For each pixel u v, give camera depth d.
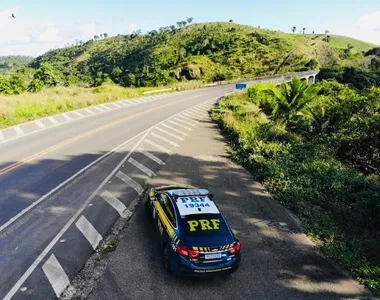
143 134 21.66
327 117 24.39
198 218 8.07
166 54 143.88
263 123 27.53
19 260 7.85
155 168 15.45
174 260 7.50
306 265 8.89
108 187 12.64
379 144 17.69
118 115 27.62
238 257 7.82
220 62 113.69
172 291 7.40
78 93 36.50
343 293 7.91
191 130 24.53
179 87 55.94
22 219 9.66
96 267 7.94
